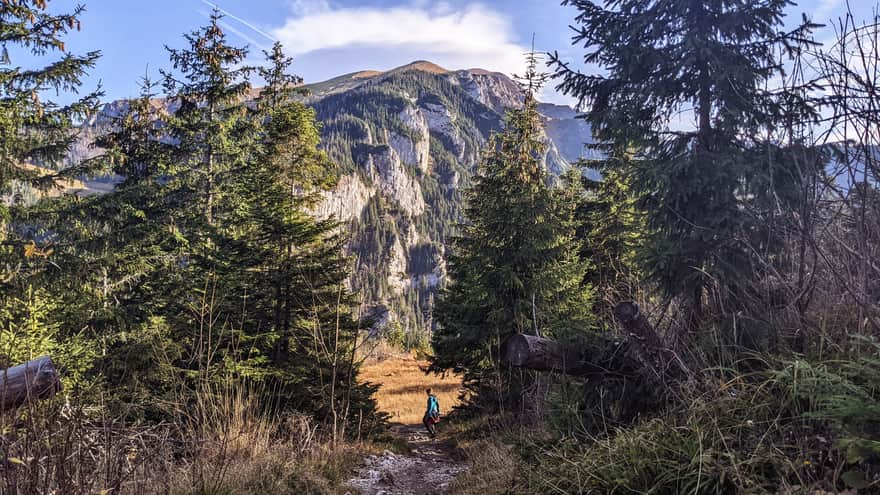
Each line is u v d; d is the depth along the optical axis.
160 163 19.28
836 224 3.55
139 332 12.73
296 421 9.02
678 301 5.60
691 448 3.43
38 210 13.47
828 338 3.39
